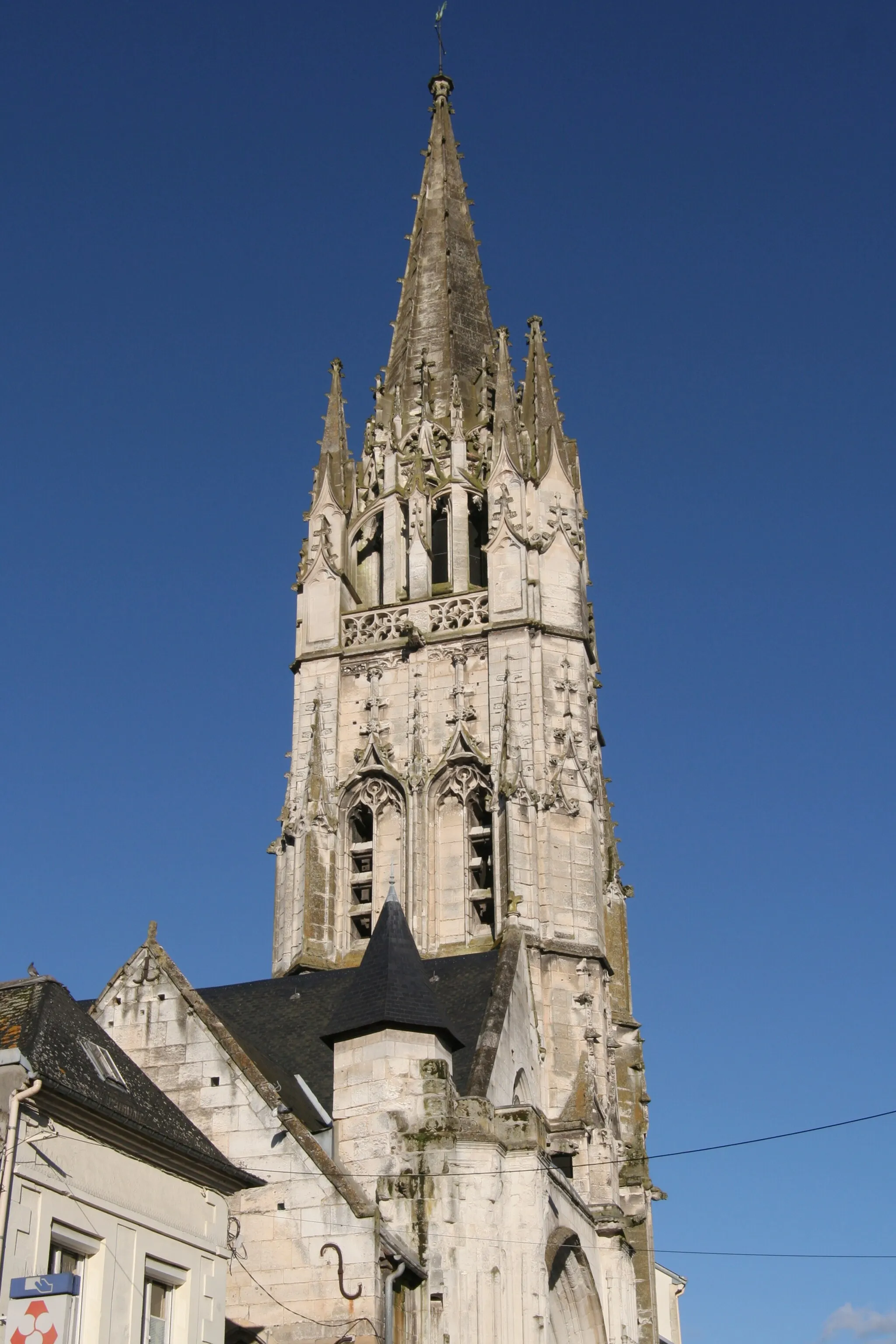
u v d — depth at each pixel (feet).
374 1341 167.43
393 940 199.72
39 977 151.53
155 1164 145.48
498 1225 181.78
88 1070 145.38
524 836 254.27
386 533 290.97
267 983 244.22
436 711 271.28
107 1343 134.21
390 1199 182.50
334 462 301.63
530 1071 227.61
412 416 305.73
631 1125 261.65
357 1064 190.19
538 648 270.46
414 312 322.55
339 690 278.05
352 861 268.21
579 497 294.66
